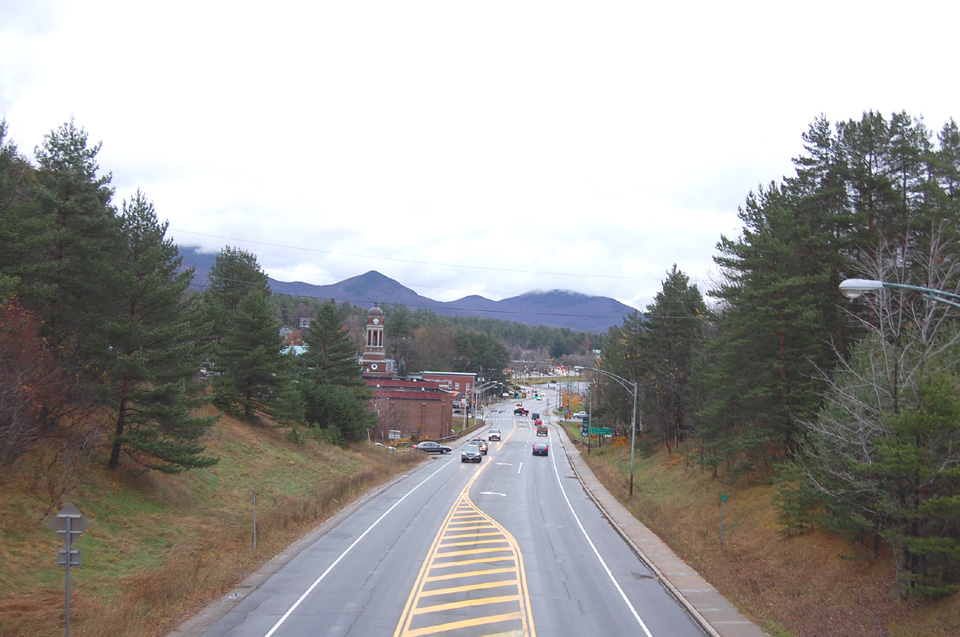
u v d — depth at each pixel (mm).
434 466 58625
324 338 64625
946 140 33531
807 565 21938
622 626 16234
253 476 34750
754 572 22781
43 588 15906
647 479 50406
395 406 82625
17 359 20250
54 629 13742
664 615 17578
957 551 15578
